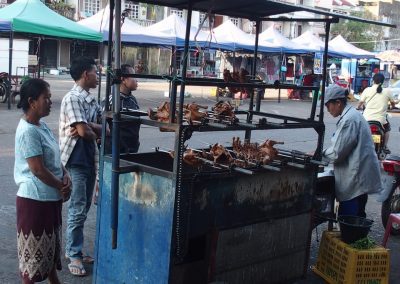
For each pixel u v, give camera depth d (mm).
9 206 5945
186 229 3227
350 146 4465
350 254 4059
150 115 3574
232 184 3490
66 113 4172
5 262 4477
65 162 4199
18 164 3371
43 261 3398
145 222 3318
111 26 3557
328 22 4203
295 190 4027
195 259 3625
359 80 28844
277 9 4070
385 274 4176
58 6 35969
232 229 3508
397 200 5633
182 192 3170
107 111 3508
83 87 4289
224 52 19047
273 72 21875
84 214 4312
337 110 4527
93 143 4316
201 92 23562
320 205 4672
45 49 36094
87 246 4957
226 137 11383
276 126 3771
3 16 14250
